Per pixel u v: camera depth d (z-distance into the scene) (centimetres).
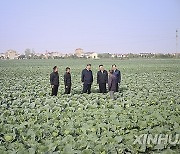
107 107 1605
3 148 891
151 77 3919
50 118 1335
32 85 2727
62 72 5097
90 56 19000
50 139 1006
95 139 994
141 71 5303
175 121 1248
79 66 7031
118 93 2120
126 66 6925
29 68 6328
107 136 1040
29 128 1138
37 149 894
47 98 1852
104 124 1157
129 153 904
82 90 2352
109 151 889
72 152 859
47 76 4106
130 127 1183
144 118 1277
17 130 1101
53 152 850
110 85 1884
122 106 1617
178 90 2397
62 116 1355
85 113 1395
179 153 940
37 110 1479
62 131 1100
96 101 1716
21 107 1593
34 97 1966
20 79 3509
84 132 1092
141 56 16438
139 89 2500
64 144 939
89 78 2169
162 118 1265
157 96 1975
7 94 2036
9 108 1565
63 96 1969
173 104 1666
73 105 1622
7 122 1260
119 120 1241
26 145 934
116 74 2212
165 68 6156
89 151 866
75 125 1172
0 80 3344
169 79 3584
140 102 1712
